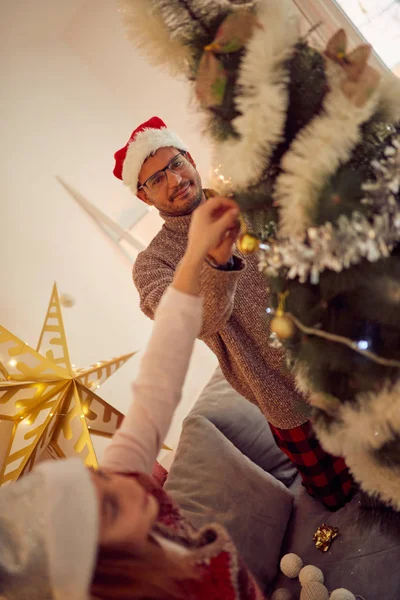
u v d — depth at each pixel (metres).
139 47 0.79
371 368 0.73
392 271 0.70
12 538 0.56
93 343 2.36
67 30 2.43
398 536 0.97
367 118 0.70
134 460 0.75
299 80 0.72
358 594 1.23
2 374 1.70
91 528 0.55
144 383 0.79
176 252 1.41
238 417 1.91
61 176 2.40
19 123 2.32
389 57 2.12
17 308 2.15
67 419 1.71
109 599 0.57
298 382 0.86
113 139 2.55
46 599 0.54
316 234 0.68
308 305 0.76
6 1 1.97
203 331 1.03
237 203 0.79
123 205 2.56
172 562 0.61
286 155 0.72
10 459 1.58
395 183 0.68
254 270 1.30
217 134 0.78
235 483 1.62
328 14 1.71
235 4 0.74
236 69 0.73
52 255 2.31
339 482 1.45
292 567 1.41
